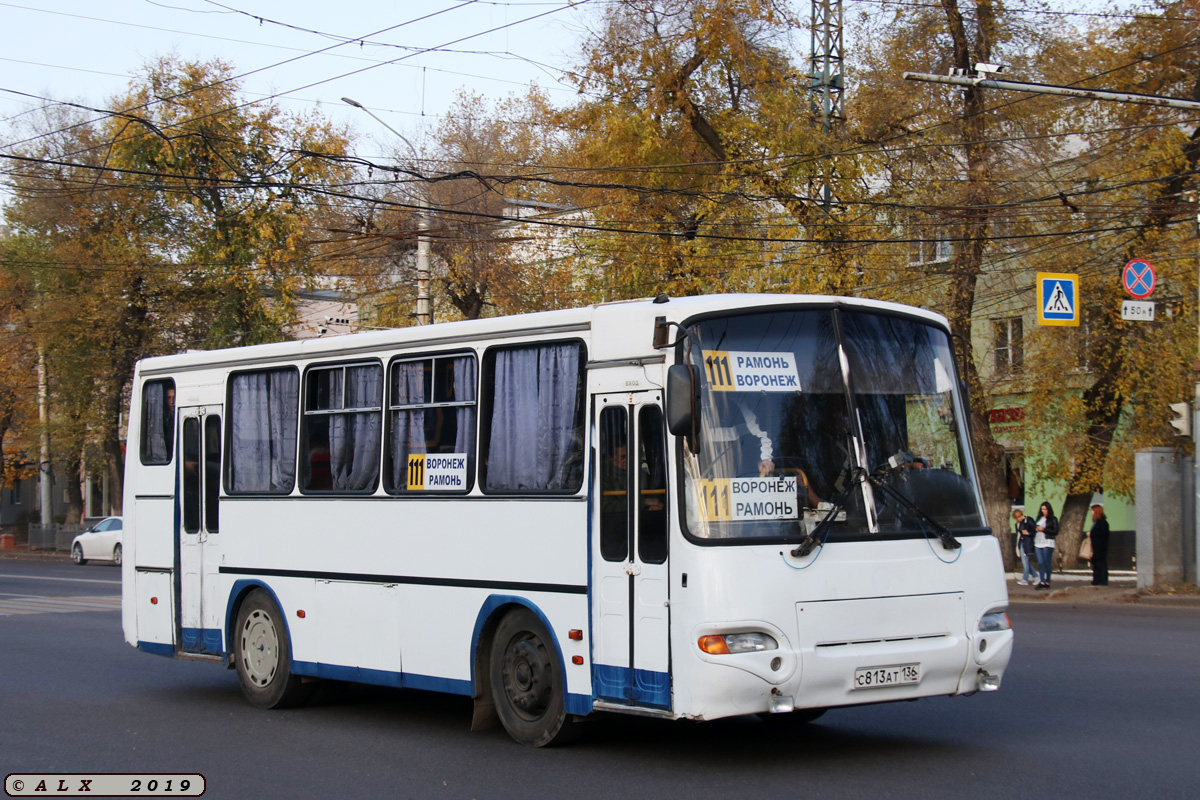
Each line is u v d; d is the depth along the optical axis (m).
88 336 40.84
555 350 8.57
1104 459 25.03
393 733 9.48
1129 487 24.41
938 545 7.88
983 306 26.88
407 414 9.73
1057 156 24.30
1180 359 23.95
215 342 39.19
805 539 7.43
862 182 25.61
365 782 7.66
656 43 26.98
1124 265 23.89
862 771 7.53
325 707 10.95
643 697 7.57
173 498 11.95
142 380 12.50
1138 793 6.74
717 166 27.36
